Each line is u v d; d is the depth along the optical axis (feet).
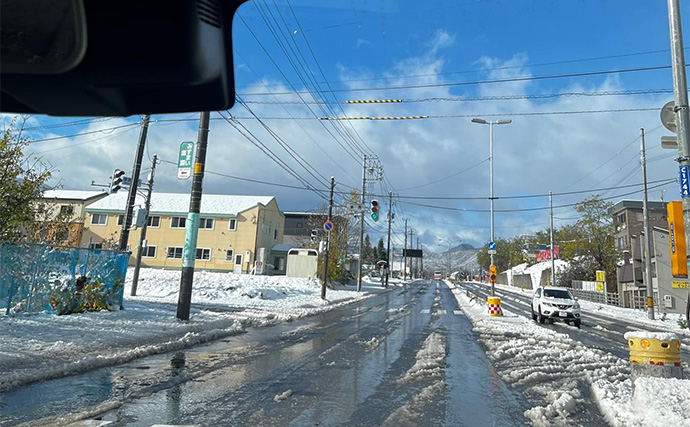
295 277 134.72
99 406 18.74
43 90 7.06
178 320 44.83
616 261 157.07
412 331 48.70
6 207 36.76
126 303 56.90
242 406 19.52
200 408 19.04
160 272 104.53
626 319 86.28
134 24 7.16
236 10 7.91
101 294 46.98
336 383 24.34
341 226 165.48
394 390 23.27
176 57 7.31
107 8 7.03
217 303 69.21
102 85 7.15
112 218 156.97
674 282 111.86
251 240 154.61
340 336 43.06
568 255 174.09
